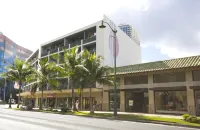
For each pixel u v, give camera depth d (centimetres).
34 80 3800
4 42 10669
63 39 4656
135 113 2634
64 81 4241
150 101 2677
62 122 1562
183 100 2427
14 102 8219
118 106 3039
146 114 2450
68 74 2942
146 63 2888
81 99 3638
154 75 2706
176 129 1318
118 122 1672
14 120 1656
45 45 5188
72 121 1658
